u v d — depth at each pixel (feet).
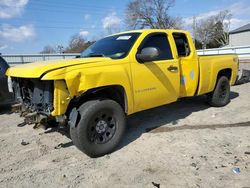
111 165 12.74
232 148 13.94
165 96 16.80
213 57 20.98
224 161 12.53
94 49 17.34
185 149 14.06
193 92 19.08
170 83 16.92
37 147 15.28
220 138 15.38
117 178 11.51
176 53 17.52
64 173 12.15
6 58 71.20
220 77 22.24
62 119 12.67
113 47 16.10
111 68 13.78
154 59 16.11
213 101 22.09
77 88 12.46
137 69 14.99
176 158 13.08
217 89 21.90
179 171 11.81
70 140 16.21
